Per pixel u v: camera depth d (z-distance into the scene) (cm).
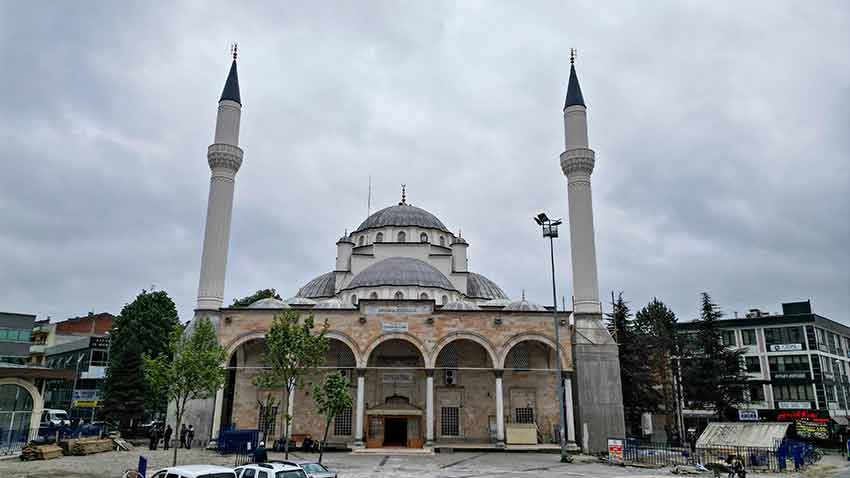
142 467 2105
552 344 4356
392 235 6078
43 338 8675
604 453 3831
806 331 6062
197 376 2947
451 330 4338
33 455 3225
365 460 3491
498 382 4272
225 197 4694
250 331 4297
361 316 4338
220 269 4516
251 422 4362
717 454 3650
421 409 4350
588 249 4719
